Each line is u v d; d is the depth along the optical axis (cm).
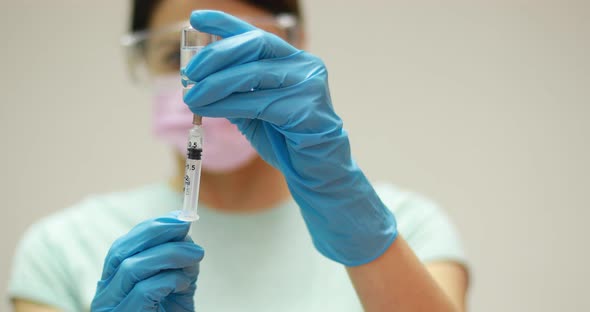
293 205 145
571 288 212
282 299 130
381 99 219
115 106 223
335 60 220
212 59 82
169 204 146
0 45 222
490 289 214
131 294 89
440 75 218
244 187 143
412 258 95
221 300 130
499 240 215
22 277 131
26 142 222
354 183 91
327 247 96
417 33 219
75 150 222
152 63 142
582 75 213
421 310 92
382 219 94
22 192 221
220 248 137
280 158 91
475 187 216
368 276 93
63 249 136
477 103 217
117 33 223
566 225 213
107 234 140
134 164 222
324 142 88
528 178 214
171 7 141
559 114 214
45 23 223
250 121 92
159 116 136
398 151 218
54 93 222
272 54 86
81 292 129
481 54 217
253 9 139
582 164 213
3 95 222
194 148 90
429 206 143
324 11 221
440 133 218
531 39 215
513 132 215
